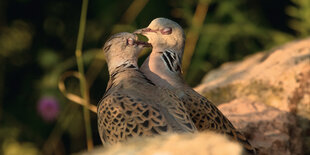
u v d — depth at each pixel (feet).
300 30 39.93
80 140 42.24
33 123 42.14
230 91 27.27
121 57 20.99
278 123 24.12
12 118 42.55
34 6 43.39
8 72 43.24
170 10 41.68
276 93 26.20
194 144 9.27
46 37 43.29
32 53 43.06
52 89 40.06
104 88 42.27
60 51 42.96
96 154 9.78
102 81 42.24
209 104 20.03
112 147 9.80
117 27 40.37
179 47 22.38
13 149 40.96
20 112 42.70
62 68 40.55
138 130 17.02
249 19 42.29
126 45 21.12
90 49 42.11
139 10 40.37
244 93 26.91
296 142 24.76
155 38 22.17
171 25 22.38
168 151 9.24
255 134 23.53
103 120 18.13
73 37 42.75
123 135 17.25
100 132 18.44
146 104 17.58
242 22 41.39
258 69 28.50
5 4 42.78
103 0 41.65
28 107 42.55
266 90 26.45
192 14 41.57
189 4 41.27
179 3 41.34
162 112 17.35
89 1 42.63
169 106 17.65
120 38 21.20
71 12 43.27
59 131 41.39
